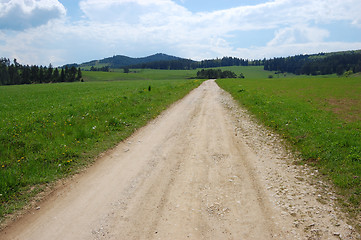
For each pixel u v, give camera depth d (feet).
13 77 412.98
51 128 38.24
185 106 73.46
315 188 22.27
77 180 24.73
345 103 72.95
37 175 24.58
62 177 25.07
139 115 54.60
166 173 26.37
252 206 19.65
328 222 17.35
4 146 30.12
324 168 25.80
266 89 120.16
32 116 47.32
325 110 60.44
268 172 26.09
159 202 20.57
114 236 16.42
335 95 94.22
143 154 32.24
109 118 46.62
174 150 33.73
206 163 28.91
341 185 22.00
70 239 16.26
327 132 36.78
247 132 42.11
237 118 54.08
